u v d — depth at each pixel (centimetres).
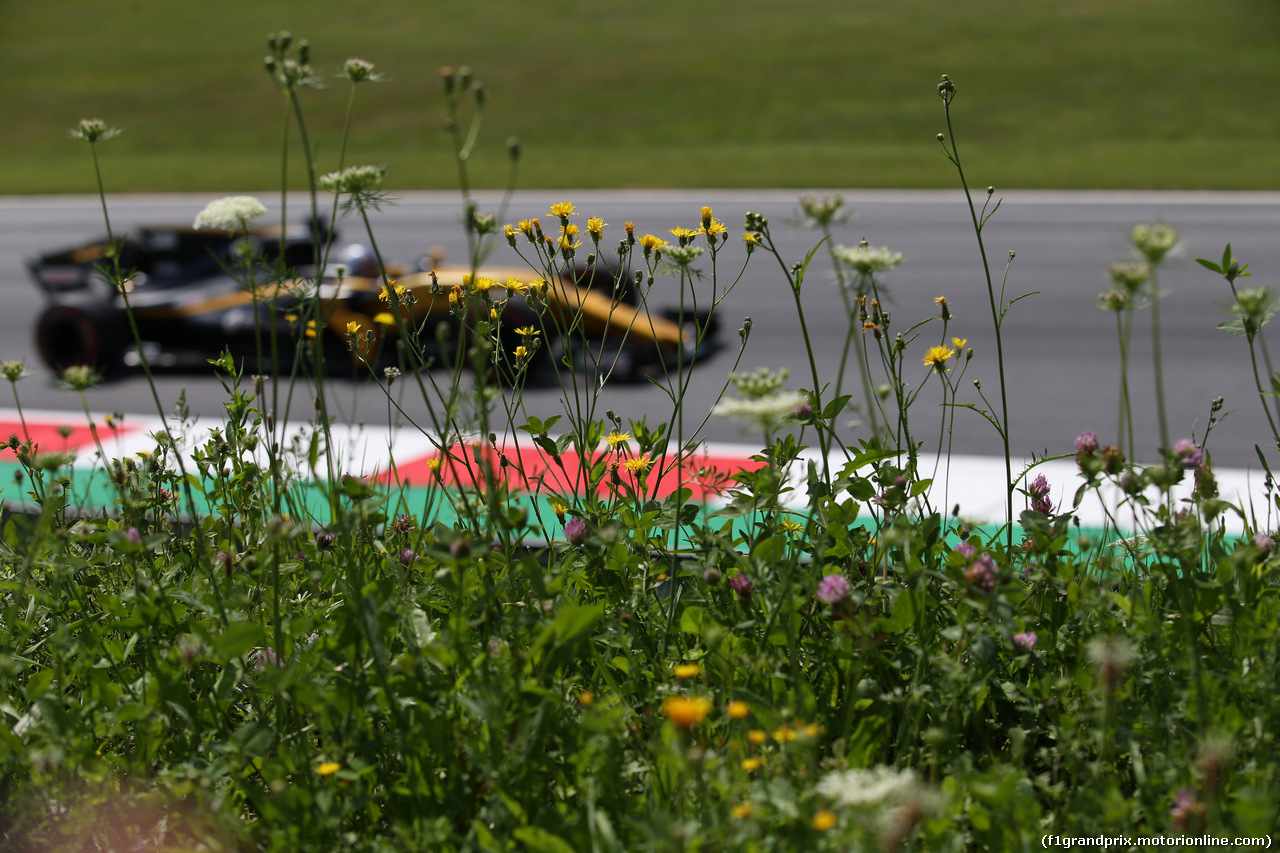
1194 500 388
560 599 397
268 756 379
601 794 324
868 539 445
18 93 7112
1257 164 4088
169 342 1706
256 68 7369
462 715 353
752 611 395
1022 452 1213
